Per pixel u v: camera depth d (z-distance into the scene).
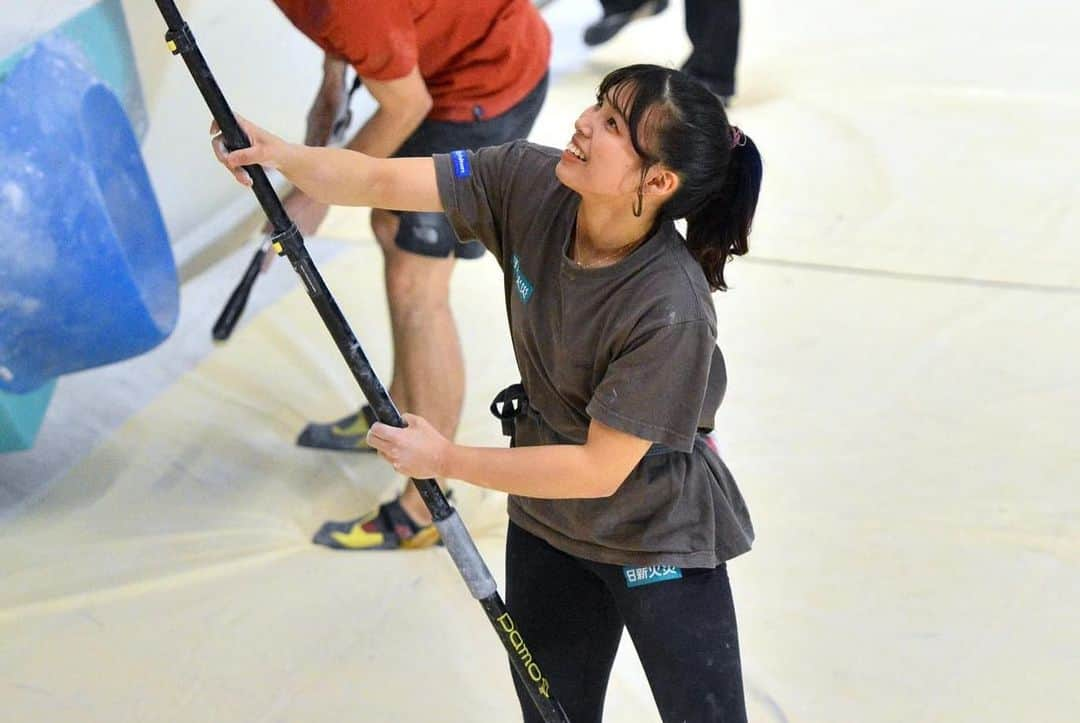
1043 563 6.76
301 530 7.07
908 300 9.38
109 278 6.38
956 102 13.01
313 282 4.12
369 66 5.61
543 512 4.36
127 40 7.88
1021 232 10.39
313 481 7.47
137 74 8.04
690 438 3.87
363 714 5.80
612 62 14.25
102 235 6.36
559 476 3.91
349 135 10.76
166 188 9.15
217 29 9.02
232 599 6.50
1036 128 12.41
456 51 6.23
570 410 4.21
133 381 8.30
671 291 3.79
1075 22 15.31
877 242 10.23
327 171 4.21
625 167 3.71
